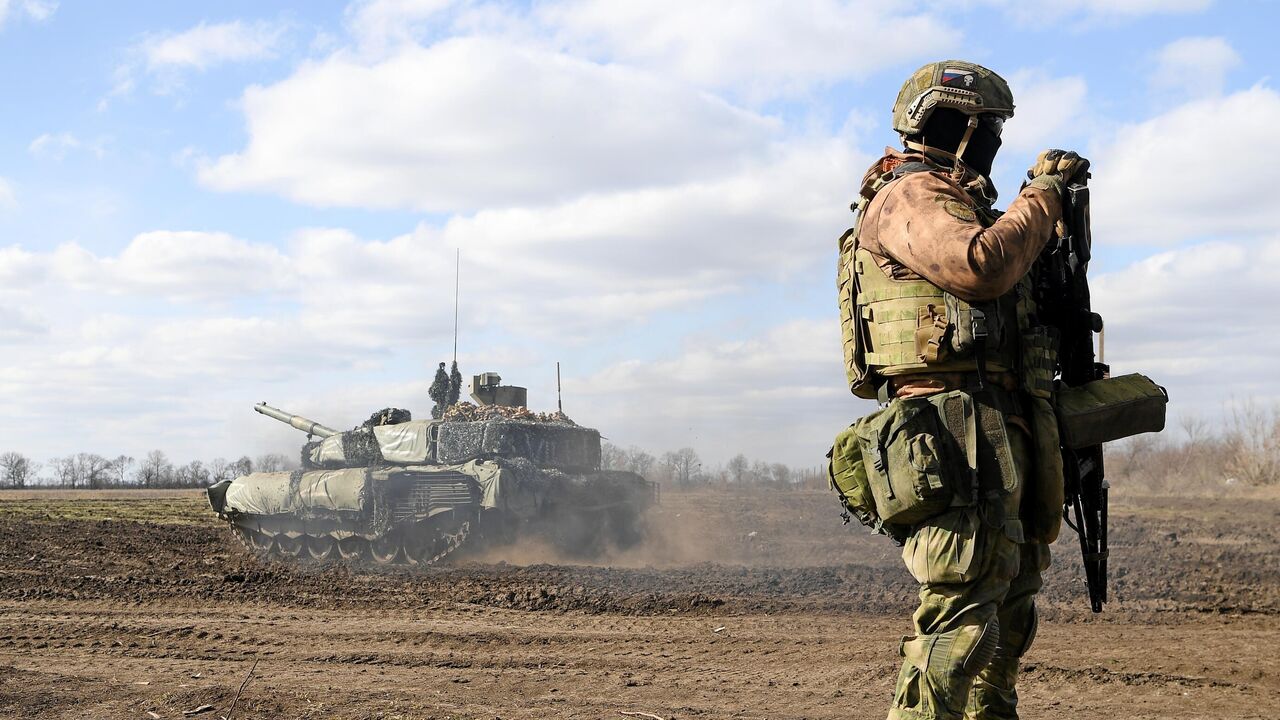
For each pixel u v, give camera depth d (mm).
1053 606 14750
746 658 11609
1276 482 50562
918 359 4688
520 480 23984
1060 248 4953
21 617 15703
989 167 5180
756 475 72125
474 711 8750
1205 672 10211
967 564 4477
